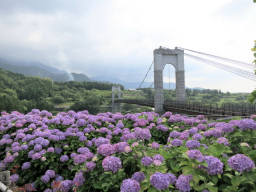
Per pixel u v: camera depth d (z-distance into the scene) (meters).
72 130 4.42
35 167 3.59
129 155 2.46
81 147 3.61
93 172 2.41
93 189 2.42
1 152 4.30
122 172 2.26
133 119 4.99
